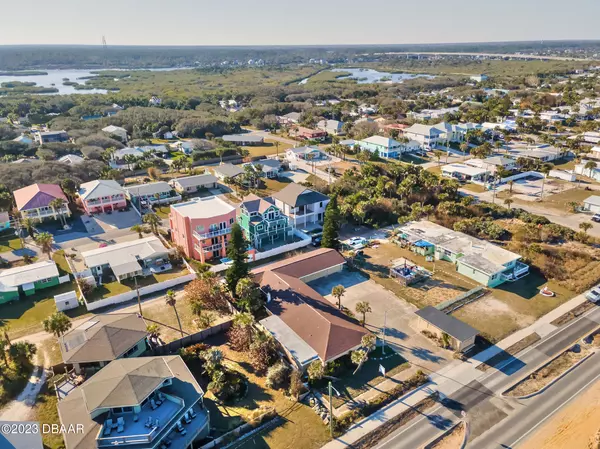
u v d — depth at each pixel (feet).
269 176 437.99
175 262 272.51
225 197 386.52
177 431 143.54
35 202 321.32
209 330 202.80
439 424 155.94
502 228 306.14
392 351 193.16
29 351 182.91
